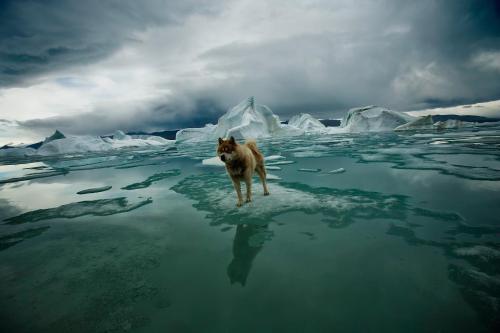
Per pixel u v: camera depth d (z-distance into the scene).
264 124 31.77
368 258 2.37
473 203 3.66
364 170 6.71
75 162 16.59
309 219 3.45
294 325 1.62
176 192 5.59
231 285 2.10
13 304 2.07
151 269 2.46
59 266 2.67
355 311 1.71
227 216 3.82
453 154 8.20
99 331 1.72
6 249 3.22
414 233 2.83
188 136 41.81
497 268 2.11
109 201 5.23
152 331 1.68
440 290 1.87
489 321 1.57
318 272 2.20
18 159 25.06
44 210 4.98
